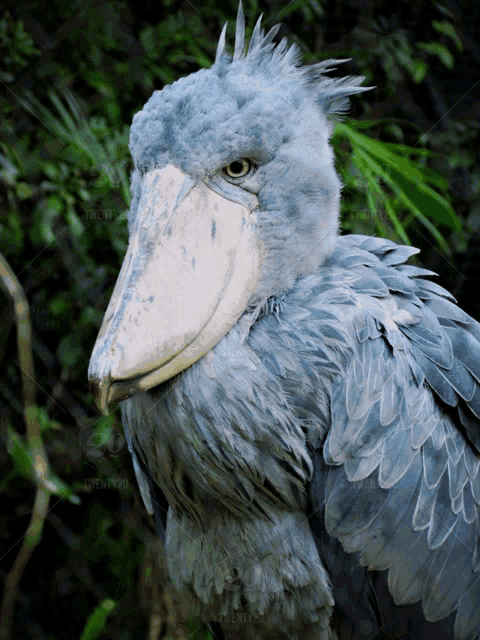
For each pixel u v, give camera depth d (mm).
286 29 8180
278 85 4512
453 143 8984
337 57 8555
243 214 4371
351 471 4578
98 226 7227
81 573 8617
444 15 9242
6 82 7406
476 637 5074
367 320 4629
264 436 4445
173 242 4207
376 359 4613
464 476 4934
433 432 4809
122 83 7598
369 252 5172
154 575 7406
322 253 4676
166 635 7430
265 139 4316
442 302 5152
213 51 7898
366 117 8648
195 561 5113
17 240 7395
